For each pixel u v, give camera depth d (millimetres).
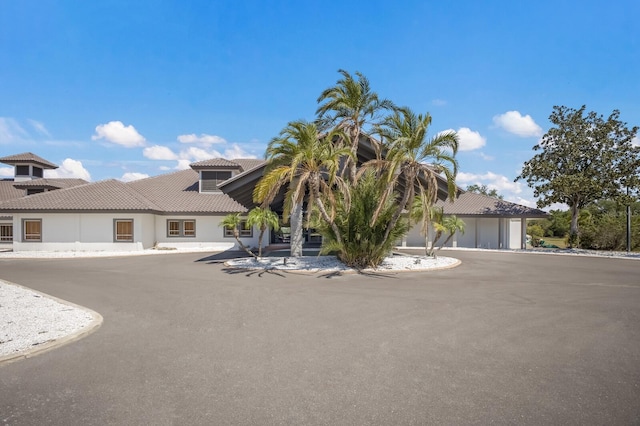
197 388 4430
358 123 18781
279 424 3643
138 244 25719
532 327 6961
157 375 4812
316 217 17359
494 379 4656
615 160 27469
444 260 18703
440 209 20078
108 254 23516
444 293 10375
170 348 5840
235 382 4586
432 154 14594
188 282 12461
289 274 14336
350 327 6973
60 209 25094
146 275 14156
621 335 6469
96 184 28781
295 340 6203
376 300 9438
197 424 3648
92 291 10883
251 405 4016
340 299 9570
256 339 6277
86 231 25703
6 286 11836
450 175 14883
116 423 3680
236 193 19922
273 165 15211
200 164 30062
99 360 5348
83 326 6996
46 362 5277
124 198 26766
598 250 28812
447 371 4902
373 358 5367
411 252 25406
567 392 4305
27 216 25562
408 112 14836
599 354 5535
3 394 4312
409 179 15188
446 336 6410
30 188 30859
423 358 5371
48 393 4332
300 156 13961
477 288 11172
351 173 18484
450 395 4227
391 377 4711
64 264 18156
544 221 53031
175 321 7469
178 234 28109
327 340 6207
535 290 10828
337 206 16469
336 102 18344
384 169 16484
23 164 34281
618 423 3643
